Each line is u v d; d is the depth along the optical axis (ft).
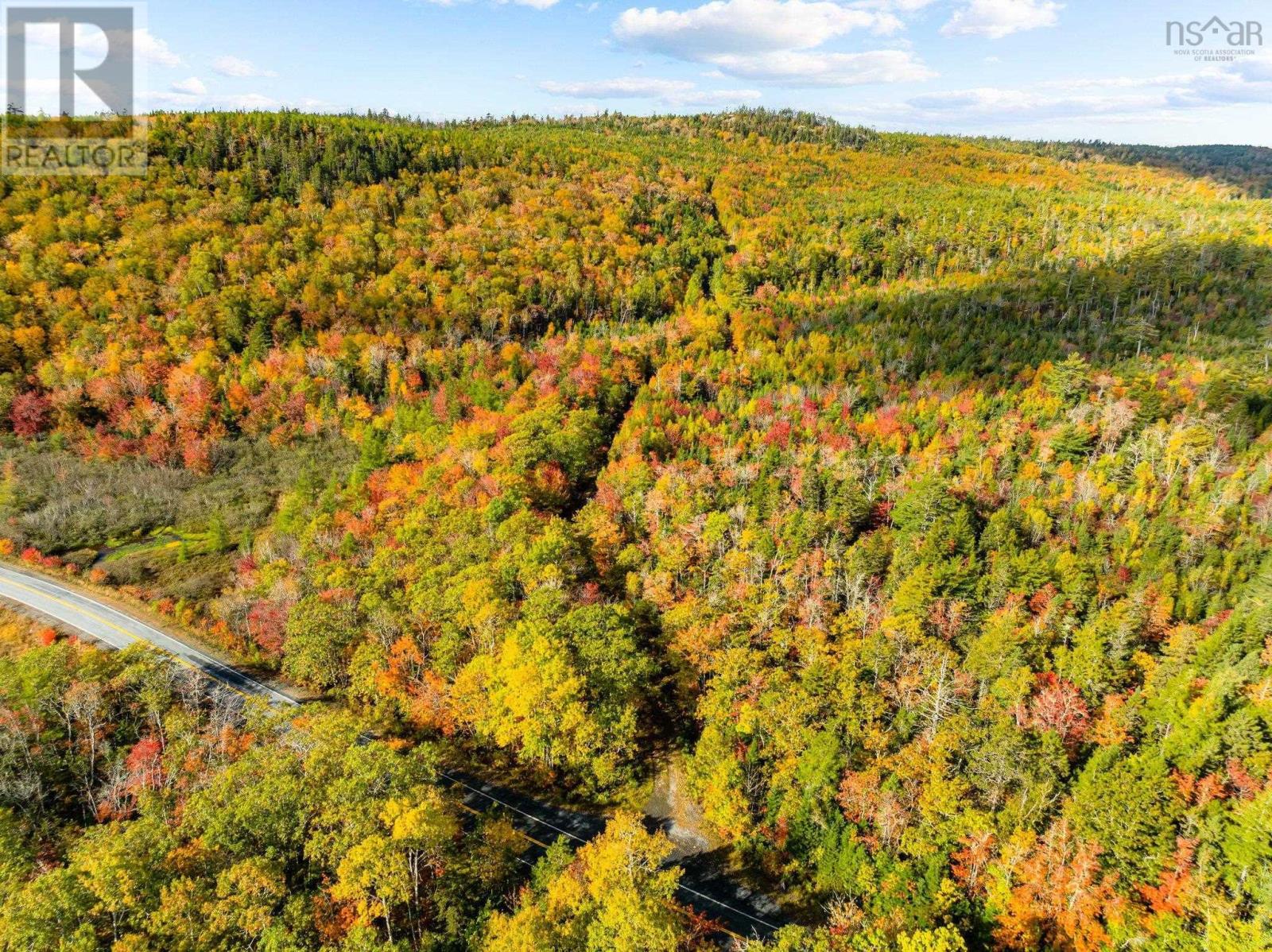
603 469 381.40
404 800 179.83
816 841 204.54
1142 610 241.96
